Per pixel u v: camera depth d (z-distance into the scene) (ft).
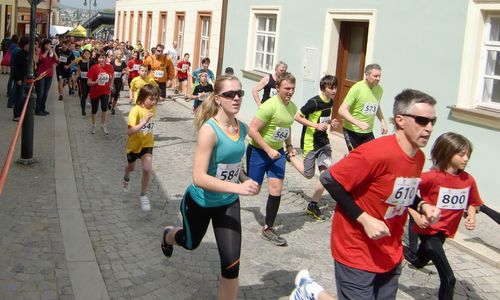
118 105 55.57
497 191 25.72
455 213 14.44
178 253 17.51
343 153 34.81
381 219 10.64
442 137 14.47
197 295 14.82
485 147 26.25
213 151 12.69
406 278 17.20
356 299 10.66
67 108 50.31
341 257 10.82
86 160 29.66
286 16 44.42
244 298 14.92
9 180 23.97
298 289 12.64
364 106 23.38
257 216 22.17
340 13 37.35
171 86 75.77
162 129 42.96
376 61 33.76
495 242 20.77
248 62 51.11
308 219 22.29
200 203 12.91
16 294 13.87
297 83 42.83
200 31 69.10
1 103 48.57
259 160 19.03
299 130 43.14
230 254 12.51
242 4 52.47
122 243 18.03
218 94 12.79
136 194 23.86
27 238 17.58
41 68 43.14
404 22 31.55
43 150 30.60
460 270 18.31
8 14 114.83
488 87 27.32
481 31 27.07
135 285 15.12
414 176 10.61
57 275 15.16
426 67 30.01
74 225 19.11
